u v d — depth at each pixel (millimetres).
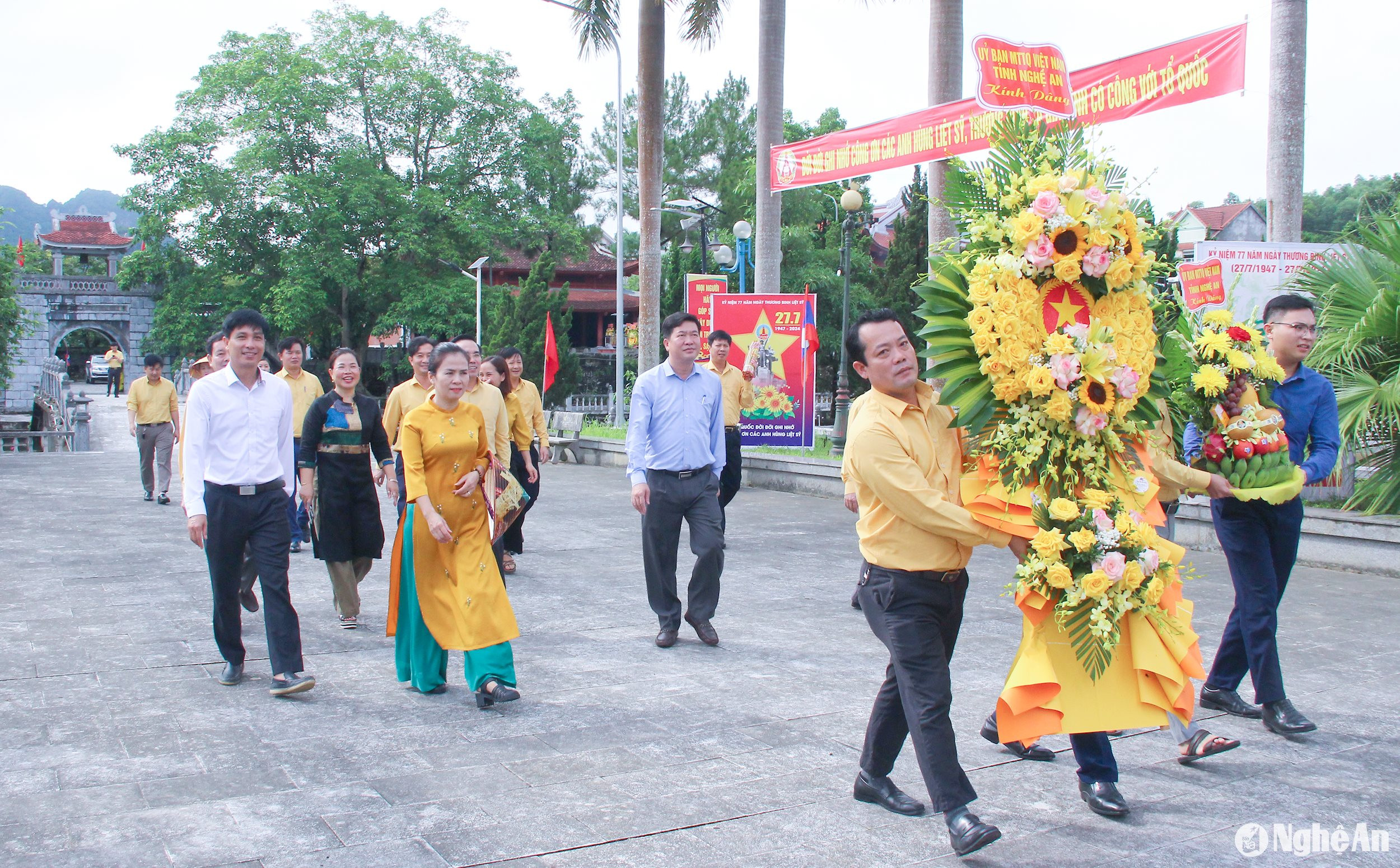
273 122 35031
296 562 8891
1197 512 9078
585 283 48781
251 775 4020
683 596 7512
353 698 5074
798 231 35469
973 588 7672
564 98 39688
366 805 3729
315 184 34812
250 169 33750
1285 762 4207
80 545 9484
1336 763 4199
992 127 3740
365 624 6676
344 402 6488
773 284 16031
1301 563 8516
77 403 25672
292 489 5281
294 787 3904
